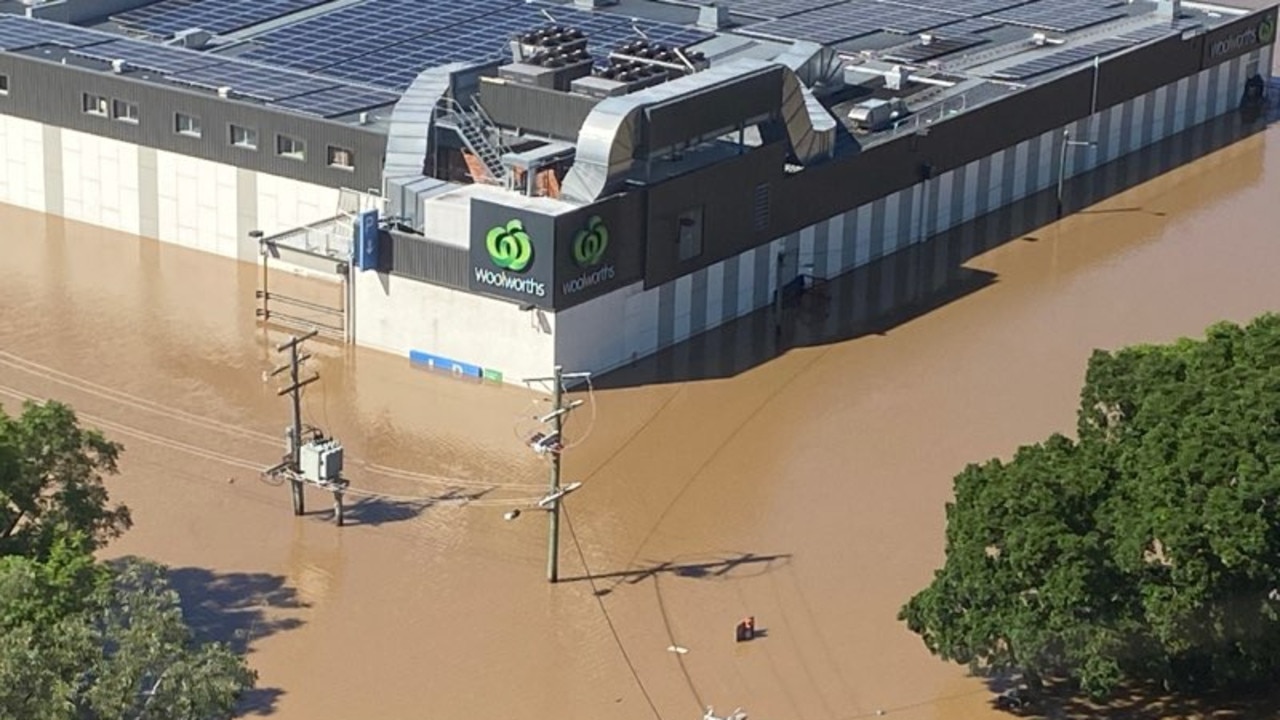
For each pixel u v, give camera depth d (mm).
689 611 77000
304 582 78562
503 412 94250
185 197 113188
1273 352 72062
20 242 114312
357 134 105250
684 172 100250
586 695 71375
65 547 65000
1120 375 73688
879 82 124938
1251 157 138750
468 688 71625
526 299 95188
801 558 81250
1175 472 65938
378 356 100188
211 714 59062
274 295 107375
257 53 123562
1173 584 65062
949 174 119938
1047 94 126812
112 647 63562
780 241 107812
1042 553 65438
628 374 98812
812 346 103375
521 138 103562
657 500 86062
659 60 107625
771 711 70500
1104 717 69438
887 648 74625
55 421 70125
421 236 97938
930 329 106125
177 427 91812
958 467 89625
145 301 106375
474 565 80188
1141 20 145750
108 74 114250
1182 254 118875
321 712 69875
